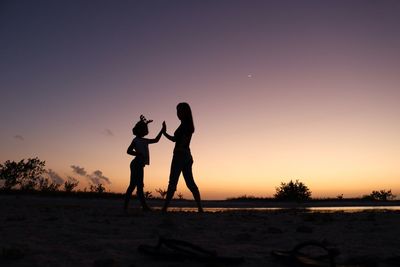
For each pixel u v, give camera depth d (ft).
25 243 12.75
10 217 21.80
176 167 27.96
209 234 15.99
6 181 63.41
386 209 45.96
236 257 10.58
